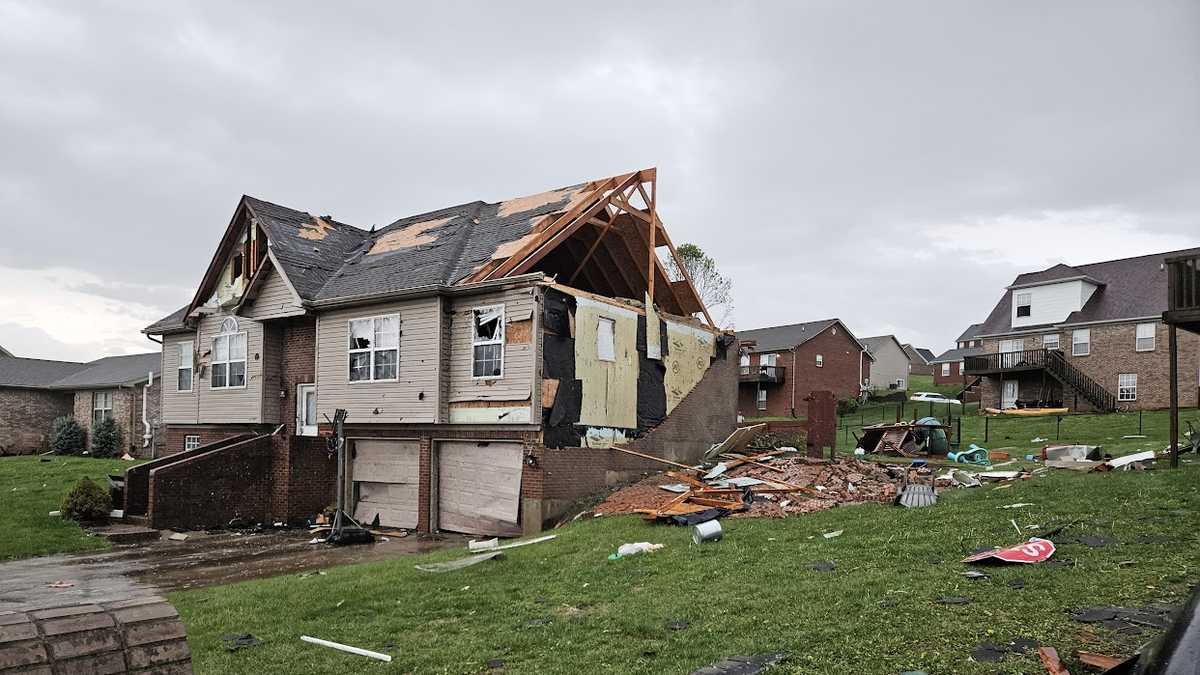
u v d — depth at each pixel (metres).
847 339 55.78
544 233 17.42
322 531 16.86
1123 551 7.61
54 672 3.32
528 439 15.80
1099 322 39.69
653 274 19.97
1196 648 3.25
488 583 9.43
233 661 6.79
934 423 22.12
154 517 16.86
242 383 21.95
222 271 23.12
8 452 36.31
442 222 21.66
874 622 6.21
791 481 15.07
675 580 8.66
